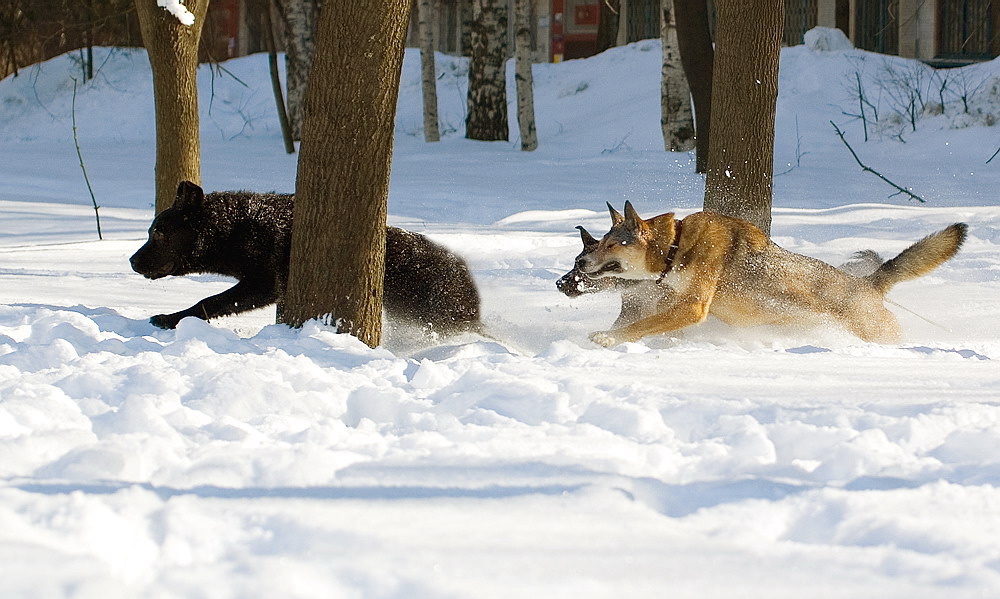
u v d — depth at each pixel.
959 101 37.88
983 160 33.28
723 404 6.39
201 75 52.56
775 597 3.66
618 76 47.19
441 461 5.33
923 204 25.53
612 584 3.73
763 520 4.53
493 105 42.09
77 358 8.09
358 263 9.67
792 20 53.78
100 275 15.45
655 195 26.83
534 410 6.47
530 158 36.72
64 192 29.02
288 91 43.69
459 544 4.09
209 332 9.26
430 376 7.55
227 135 47.25
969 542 4.14
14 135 49.34
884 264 11.45
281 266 11.12
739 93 15.44
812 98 40.69
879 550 4.10
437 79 50.59
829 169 32.59
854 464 5.27
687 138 36.22
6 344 8.66
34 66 54.34
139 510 4.45
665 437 5.97
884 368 8.22
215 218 11.03
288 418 6.43
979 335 11.40
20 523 4.15
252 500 4.58
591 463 5.27
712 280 10.76
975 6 50.12
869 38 51.38
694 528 4.40
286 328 9.74
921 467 5.27
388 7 9.22
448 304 11.16
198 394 6.88
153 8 16.75
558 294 13.89
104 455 5.09
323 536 4.14
